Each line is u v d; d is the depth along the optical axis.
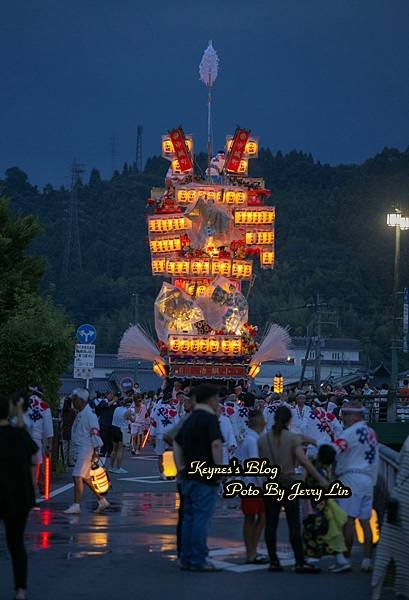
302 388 47.56
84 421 19.31
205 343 47.78
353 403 13.24
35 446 10.95
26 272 30.45
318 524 12.76
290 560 13.69
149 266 166.25
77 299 147.38
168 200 49.59
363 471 12.99
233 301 48.84
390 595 11.19
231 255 48.94
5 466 10.66
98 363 110.69
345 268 144.25
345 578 12.34
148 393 43.78
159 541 15.23
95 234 182.12
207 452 12.67
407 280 139.25
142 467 32.50
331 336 124.50
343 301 135.50
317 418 26.41
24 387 26.72
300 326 125.31
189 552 12.76
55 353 26.95
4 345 26.61
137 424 38.75
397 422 34.31
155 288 149.75
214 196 48.69
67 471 29.27
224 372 47.94
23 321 26.75
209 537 15.92
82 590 11.34
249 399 24.97
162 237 49.19
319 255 153.88
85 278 153.75
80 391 19.41
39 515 18.77
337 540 12.73
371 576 12.49
